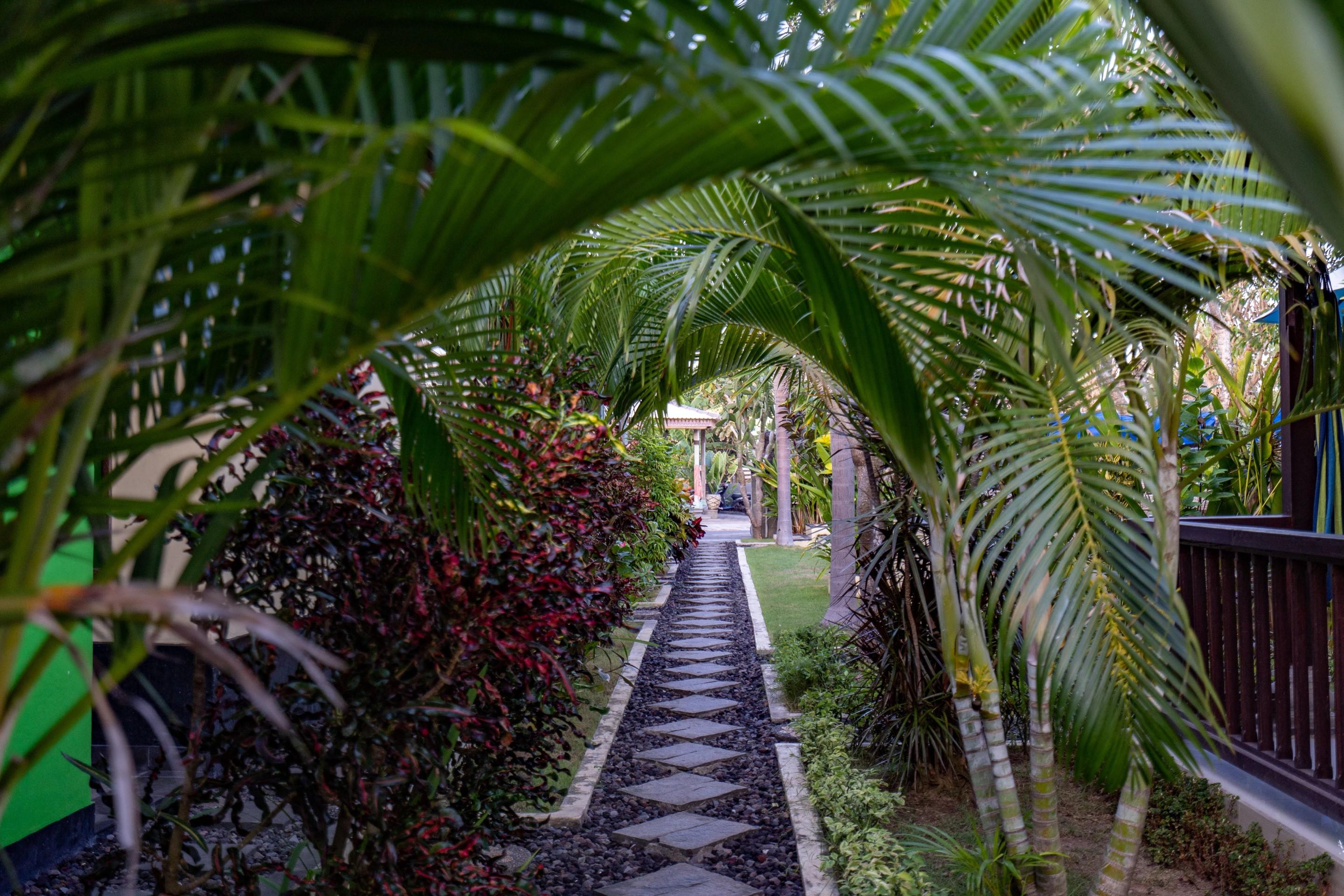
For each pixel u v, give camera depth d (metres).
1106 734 2.61
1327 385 3.47
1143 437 2.77
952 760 4.78
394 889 2.18
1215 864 3.58
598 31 1.01
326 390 1.94
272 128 1.18
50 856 3.81
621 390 4.98
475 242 0.97
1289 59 0.62
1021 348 2.84
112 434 1.29
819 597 12.71
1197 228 1.24
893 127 1.16
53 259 0.78
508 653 2.47
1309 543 3.48
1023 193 1.32
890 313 1.68
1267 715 3.87
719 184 2.39
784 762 5.52
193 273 0.94
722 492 36.28
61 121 0.92
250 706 2.28
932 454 1.78
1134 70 2.22
